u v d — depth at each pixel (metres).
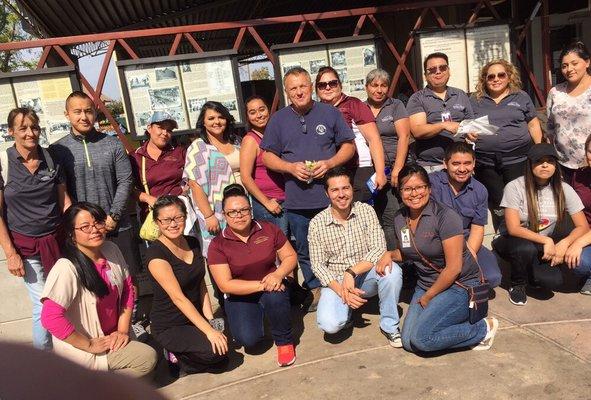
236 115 4.60
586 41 7.85
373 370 3.03
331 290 3.38
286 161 3.57
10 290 4.00
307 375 3.07
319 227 3.41
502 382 2.75
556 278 3.65
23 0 6.54
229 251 3.30
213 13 9.20
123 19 8.35
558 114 4.07
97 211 2.89
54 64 6.22
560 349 3.02
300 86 3.45
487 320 3.14
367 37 4.79
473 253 3.41
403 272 4.09
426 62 4.04
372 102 4.03
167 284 3.10
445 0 5.01
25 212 3.29
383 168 3.78
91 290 2.93
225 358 3.22
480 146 4.18
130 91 4.42
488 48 5.05
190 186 3.68
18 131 3.14
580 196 3.85
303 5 9.52
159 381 3.24
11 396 0.43
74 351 2.81
